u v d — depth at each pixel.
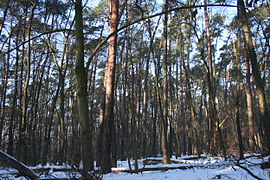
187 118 25.86
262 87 8.79
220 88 24.98
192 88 29.31
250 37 9.26
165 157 11.68
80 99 3.82
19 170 6.46
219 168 8.62
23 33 16.16
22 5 15.87
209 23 17.91
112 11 10.20
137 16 12.97
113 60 9.77
